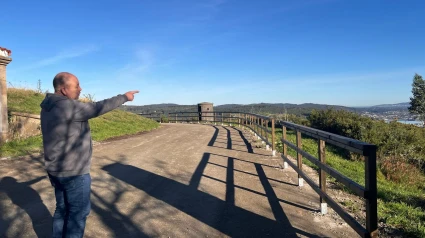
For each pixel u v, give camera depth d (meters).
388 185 8.28
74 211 3.26
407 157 11.41
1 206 5.06
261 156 9.35
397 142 11.90
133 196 5.62
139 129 17.36
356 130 13.45
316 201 5.32
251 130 15.44
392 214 4.93
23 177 6.78
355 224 3.34
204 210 4.94
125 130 16.02
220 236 4.05
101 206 5.10
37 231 4.16
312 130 4.90
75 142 3.17
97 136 13.29
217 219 4.59
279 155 9.53
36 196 5.55
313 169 7.77
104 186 6.23
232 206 5.11
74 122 3.17
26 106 14.07
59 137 3.12
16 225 4.34
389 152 11.70
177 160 8.77
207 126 21.92
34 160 8.47
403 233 4.14
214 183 6.43
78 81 3.36
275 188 6.07
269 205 5.14
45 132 3.17
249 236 4.04
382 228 4.30
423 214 5.00
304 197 5.53
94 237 4.00
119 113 20.52
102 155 9.57
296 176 6.97
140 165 8.14
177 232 4.16
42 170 7.39
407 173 9.49
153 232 4.16
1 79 9.79
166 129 19.09
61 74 3.28
